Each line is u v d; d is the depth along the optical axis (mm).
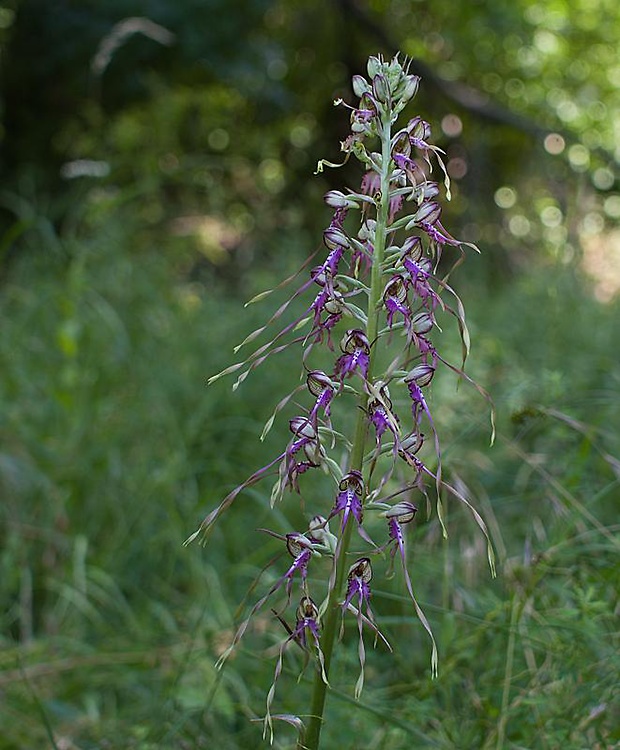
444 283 1761
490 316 6766
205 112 11125
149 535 4434
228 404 5285
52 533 4332
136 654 3463
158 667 3438
